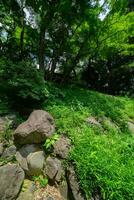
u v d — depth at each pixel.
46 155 4.97
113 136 6.29
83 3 8.07
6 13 9.40
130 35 9.33
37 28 9.92
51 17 8.59
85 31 8.72
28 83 6.00
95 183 4.44
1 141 5.01
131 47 9.86
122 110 8.95
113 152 5.29
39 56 9.51
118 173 4.59
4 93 6.37
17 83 5.93
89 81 17.75
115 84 18.17
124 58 17.02
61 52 10.23
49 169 4.72
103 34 8.98
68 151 4.98
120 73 17.62
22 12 9.62
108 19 8.80
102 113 7.59
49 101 6.65
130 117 8.63
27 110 6.17
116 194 4.27
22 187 4.42
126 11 9.20
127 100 11.03
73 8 8.15
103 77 17.95
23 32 10.05
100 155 4.93
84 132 5.69
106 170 4.57
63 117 6.04
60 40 9.71
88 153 4.91
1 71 6.63
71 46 9.70
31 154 4.80
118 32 9.07
